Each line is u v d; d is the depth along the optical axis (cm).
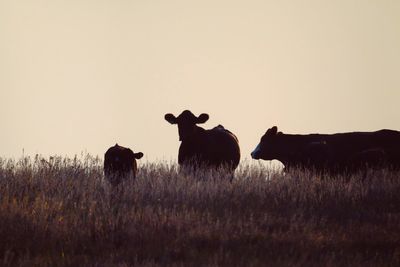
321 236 4662
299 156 6944
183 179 5881
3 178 5716
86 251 4512
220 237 4606
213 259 4262
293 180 5981
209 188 5688
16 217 4834
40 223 4772
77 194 5466
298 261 4241
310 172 6569
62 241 4612
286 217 5112
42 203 5078
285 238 4619
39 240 4600
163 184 5753
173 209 5125
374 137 7094
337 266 4197
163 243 4553
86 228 4769
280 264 4200
